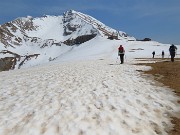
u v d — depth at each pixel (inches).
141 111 460.8
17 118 438.6
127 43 6289.4
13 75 1187.3
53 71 1083.3
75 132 377.7
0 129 396.8
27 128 396.2
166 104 499.5
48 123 410.0
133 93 574.9
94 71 983.0
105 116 432.1
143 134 377.1
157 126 406.6
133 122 413.4
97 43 6865.2
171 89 613.0
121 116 434.6
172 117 443.2
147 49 5201.8
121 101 512.1
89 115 436.8
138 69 980.6
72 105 492.1
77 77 831.7
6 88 724.7
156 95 559.8
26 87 708.0
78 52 6077.8
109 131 379.9
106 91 597.6
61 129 388.2
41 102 524.7
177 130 395.5
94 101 515.8
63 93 592.7
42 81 793.6
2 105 525.7
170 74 809.5
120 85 665.6
